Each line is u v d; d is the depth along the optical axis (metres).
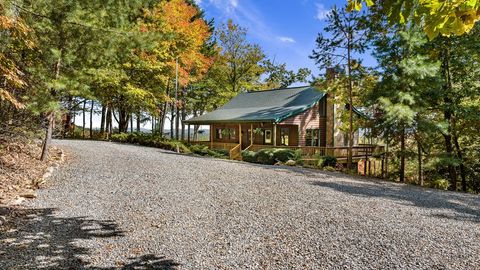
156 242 4.30
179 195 6.97
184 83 25.73
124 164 10.70
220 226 5.06
